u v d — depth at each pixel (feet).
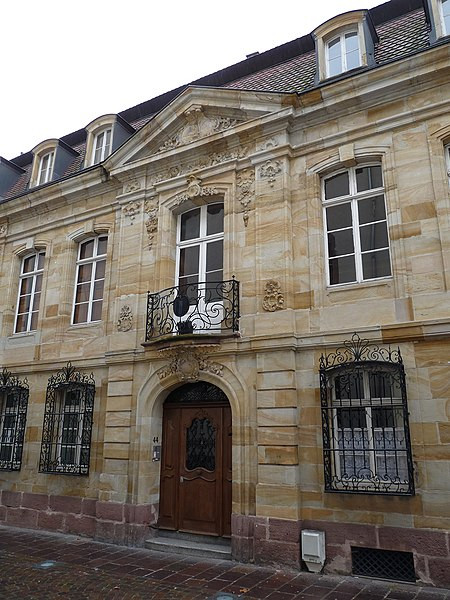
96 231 35.60
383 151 25.67
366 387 23.40
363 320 23.99
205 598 18.63
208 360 27.14
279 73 34.60
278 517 22.97
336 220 26.91
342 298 24.99
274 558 22.59
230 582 20.56
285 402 24.13
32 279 39.14
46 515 31.09
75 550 25.99
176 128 32.91
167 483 28.68
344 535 21.84
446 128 24.32
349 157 26.37
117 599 18.62
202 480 27.71
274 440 23.95
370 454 22.48
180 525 27.63
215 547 25.45
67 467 31.78
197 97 31.78
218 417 28.12
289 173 28.14
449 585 19.53
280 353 24.91
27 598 18.66
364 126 26.35
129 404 29.17
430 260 23.15
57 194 37.63
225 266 28.37
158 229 31.78
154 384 28.84
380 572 21.04
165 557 24.67
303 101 28.02
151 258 31.63
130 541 26.94
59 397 33.76
